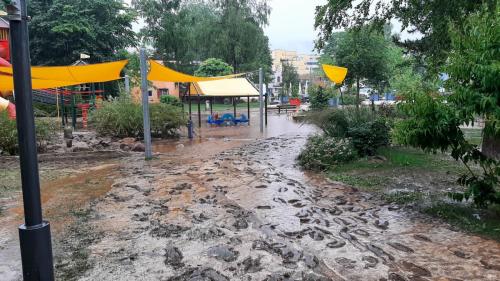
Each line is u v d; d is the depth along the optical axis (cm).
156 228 611
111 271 461
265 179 955
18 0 273
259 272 454
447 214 632
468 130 1728
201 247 532
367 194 791
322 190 836
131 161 1282
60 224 637
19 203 779
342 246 527
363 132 1138
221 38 4416
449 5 998
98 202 770
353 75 2078
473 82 546
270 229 602
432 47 1123
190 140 1855
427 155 1166
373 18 1228
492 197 595
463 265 456
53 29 3456
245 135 2028
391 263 470
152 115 1911
